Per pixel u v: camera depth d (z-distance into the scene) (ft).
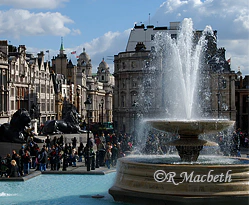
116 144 121.60
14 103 267.18
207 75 275.59
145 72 293.43
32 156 111.96
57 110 358.02
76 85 451.94
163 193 59.31
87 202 66.33
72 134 171.01
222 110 276.82
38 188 79.51
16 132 138.41
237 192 58.85
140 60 296.51
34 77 299.79
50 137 160.45
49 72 347.97
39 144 143.02
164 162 65.98
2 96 244.42
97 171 97.19
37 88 307.58
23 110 141.49
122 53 305.32
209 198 57.77
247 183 59.62
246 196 58.39
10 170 90.99
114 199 65.51
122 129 304.91
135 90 297.33
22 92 281.54
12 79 263.90
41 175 95.91
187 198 57.47
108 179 89.71
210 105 272.92
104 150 112.47
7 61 251.80
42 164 100.48
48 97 334.03
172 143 70.74
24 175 91.86
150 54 293.23
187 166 59.36
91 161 105.09
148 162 64.85
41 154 101.30
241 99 333.62
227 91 277.85
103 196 70.08
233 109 278.05
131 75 298.97
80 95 465.88
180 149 71.67
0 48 252.42
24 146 123.34
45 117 323.78
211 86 276.41
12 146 135.64
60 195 72.59
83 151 126.82
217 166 59.31
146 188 60.85
